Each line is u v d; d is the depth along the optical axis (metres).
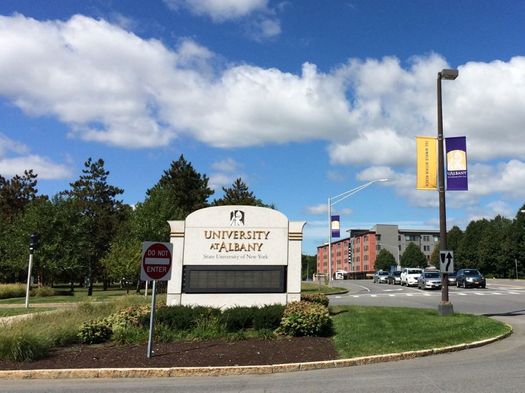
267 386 8.66
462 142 18.20
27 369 10.01
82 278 64.56
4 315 19.92
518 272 96.50
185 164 57.69
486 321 15.52
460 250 112.69
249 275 17.09
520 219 97.62
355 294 39.31
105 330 12.98
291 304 15.03
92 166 66.00
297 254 17.33
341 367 10.33
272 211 17.48
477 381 8.48
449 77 18.64
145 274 11.13
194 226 17.36
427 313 17.67
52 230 43.09
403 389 8.01
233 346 12.08
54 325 13.38
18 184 67.31
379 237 154.88
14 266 43.66
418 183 18.42
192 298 16.91
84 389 8.67
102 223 60.47
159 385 8.96
